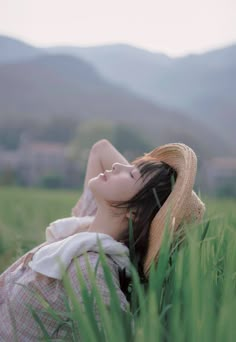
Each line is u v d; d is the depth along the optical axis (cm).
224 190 7856
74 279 262
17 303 280
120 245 272
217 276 245
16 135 15225
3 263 659
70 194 3912
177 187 275
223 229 282
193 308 178
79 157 11444
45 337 244
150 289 209
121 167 287
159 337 178
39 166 12581
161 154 299
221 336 165
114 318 192
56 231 317
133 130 11806
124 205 280
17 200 2536
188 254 221
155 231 274
